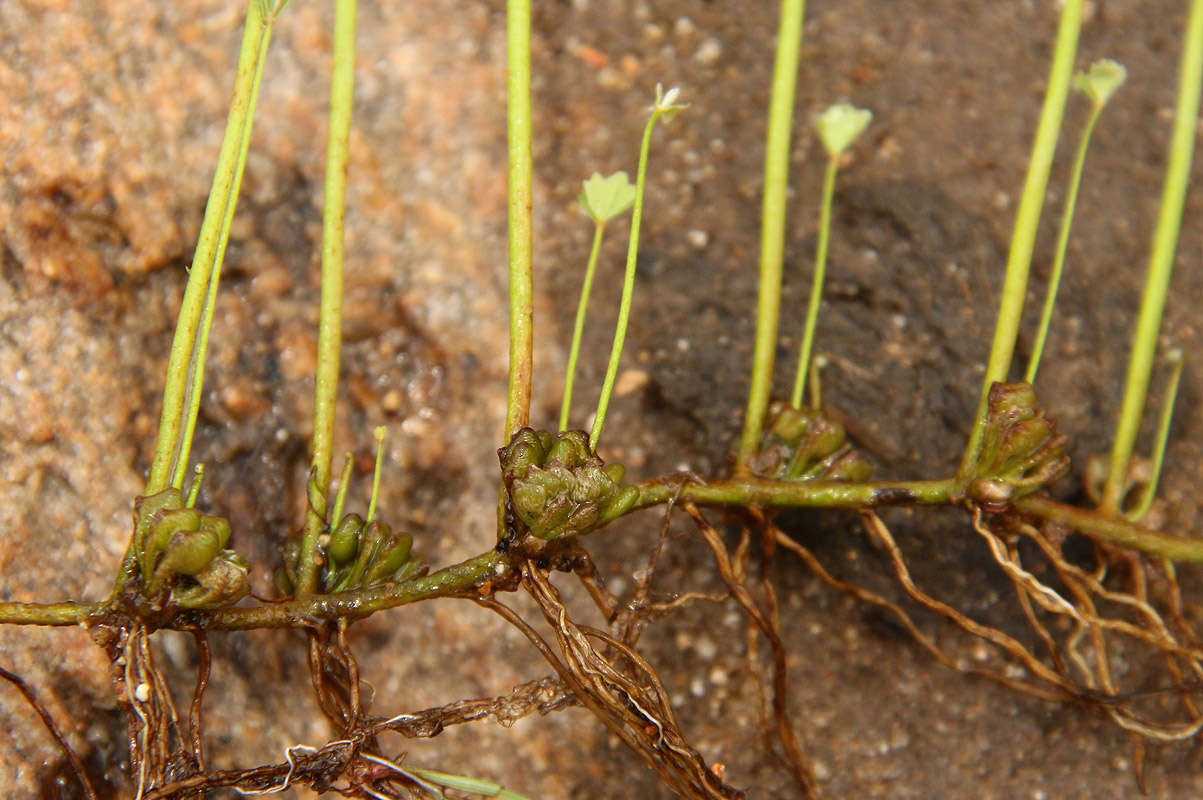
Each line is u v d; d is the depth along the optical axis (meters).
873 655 0.31
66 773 0.30
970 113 0.32
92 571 0.30
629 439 0.31
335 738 0.29
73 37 0.31
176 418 0.28
